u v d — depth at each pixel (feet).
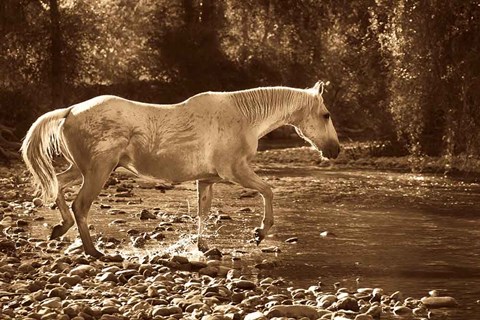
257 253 40.55
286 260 39.01
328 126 41.09
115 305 28.86
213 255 39.45
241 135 39.22
